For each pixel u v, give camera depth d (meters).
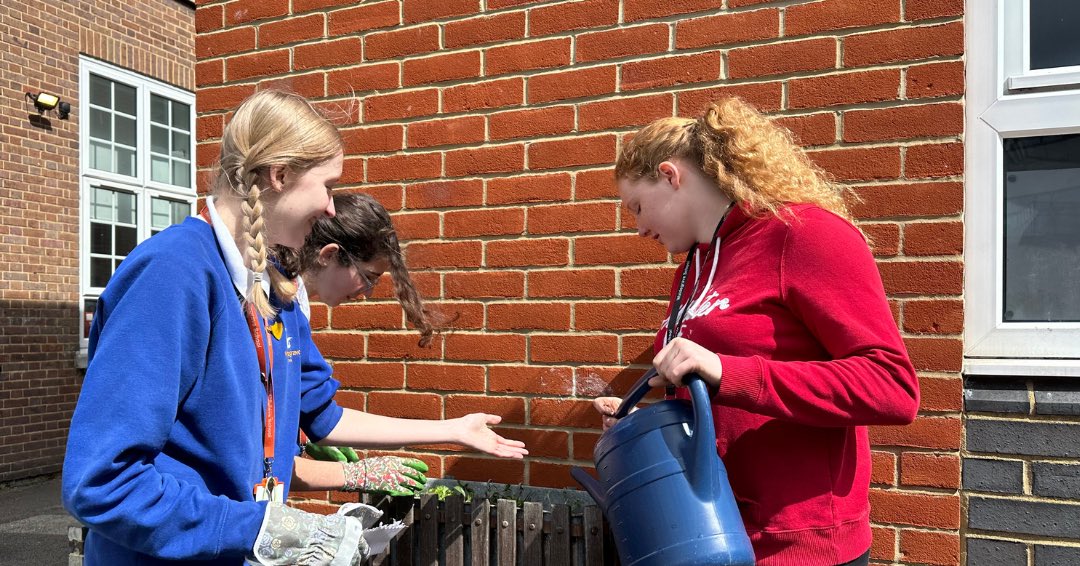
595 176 2.34
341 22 2.71
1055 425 1.89
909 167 2.00
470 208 2.50
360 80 2.67
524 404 2.40
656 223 1.56
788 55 2.13
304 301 1.79
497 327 2.45
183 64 8.98
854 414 1.23
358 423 1.90
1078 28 1.95
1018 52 1.99
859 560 1.37
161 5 8.68
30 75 7.20
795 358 1.34
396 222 2.60
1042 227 1.99
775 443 1.36
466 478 2.48
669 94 2.26
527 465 2.39
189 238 1.28
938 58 1.99
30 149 7.19
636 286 2.27
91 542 1.34
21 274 7.10
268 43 2.82
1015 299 2.01
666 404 1.41
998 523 1.92
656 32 2.28
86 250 7.73
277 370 1.51
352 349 2.65
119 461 1.12
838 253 1.29
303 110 1.35
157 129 8.75
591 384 2.32
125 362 1.15
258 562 1.21
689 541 1.28
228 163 1.31
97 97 8.00
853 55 2.06
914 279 1.99
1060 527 1.87
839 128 2.07
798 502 1.33
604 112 2.33
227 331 1.30
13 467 7.00
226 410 1.28
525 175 2.42
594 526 1.96
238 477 1.29
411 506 2.19
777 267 1.35
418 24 2.59
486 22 2.49
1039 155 1.99
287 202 1.33
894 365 1.24
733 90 2.19
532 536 2.05
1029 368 1.90
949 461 1.94
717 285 1.44
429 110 2.56
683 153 1.51
